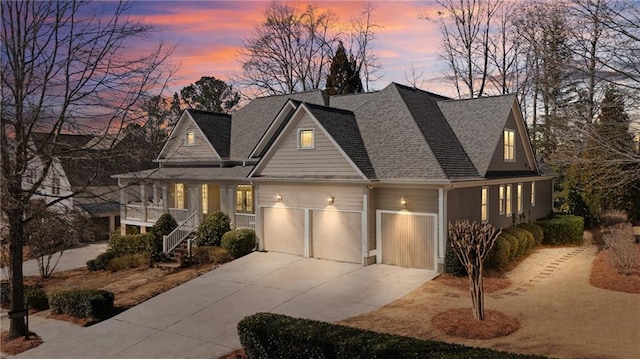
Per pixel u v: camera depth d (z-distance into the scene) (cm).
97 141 1431
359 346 844
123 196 2792
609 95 1518
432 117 2070
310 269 1755
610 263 1582
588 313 1163
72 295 1457
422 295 1384
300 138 1931
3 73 1212
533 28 2708
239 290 1562
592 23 1397
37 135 1341
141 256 2097
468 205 1778
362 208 1769
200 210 2436
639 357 888
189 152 2666
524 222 2281
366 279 1590
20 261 1313
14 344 1241
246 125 2709
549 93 2202
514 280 1516
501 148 2050
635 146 1470
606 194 2430
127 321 1358
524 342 997
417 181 1647
